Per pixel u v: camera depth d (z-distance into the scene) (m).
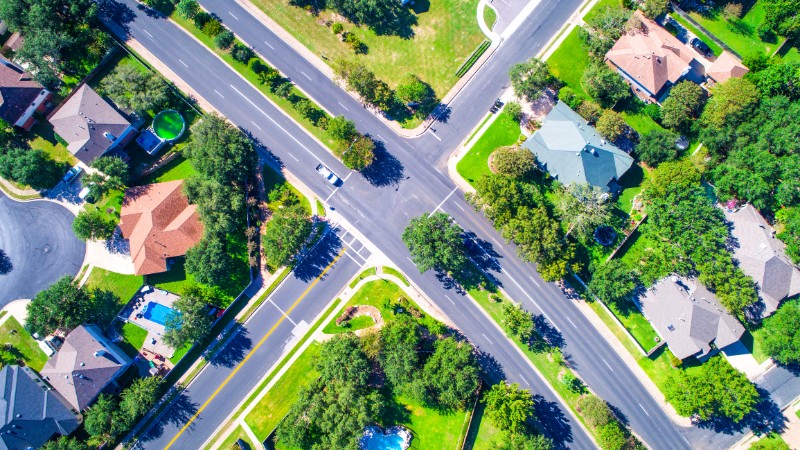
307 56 115.69
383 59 114.75
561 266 101.00
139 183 112.62
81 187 113.00
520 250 103.31
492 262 109.69
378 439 104.94
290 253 105.31
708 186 108.94
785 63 104.06
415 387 99.06
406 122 113.50
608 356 106.94
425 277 109.75
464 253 109.62
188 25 116.25
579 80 112.44
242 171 107.56
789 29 107.38
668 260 103.06
